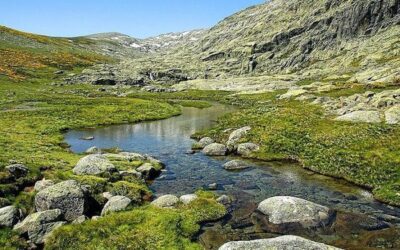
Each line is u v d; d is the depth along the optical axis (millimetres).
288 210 26578
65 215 25844
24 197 28156
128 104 99438
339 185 34594
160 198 29688
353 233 24469
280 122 55562
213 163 43594
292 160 43219
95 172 35000
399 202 29359
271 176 37812
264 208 27719
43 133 62844
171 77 187625
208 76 188250
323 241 23469
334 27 186000
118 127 73250
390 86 90750
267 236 24344
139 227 24359
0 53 174375
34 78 152125
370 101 62938
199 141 54625
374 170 35344
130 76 178375
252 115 66062
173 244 22641
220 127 62312
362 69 137625
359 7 179750
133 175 36469
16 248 22125
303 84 134125
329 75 144750
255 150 46438
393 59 135125
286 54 191250
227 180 36844
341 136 44938
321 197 31438
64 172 34969
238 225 26031
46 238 23219
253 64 191000
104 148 52312
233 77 182375
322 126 50625
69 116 80312
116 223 24594
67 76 166625
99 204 28828
